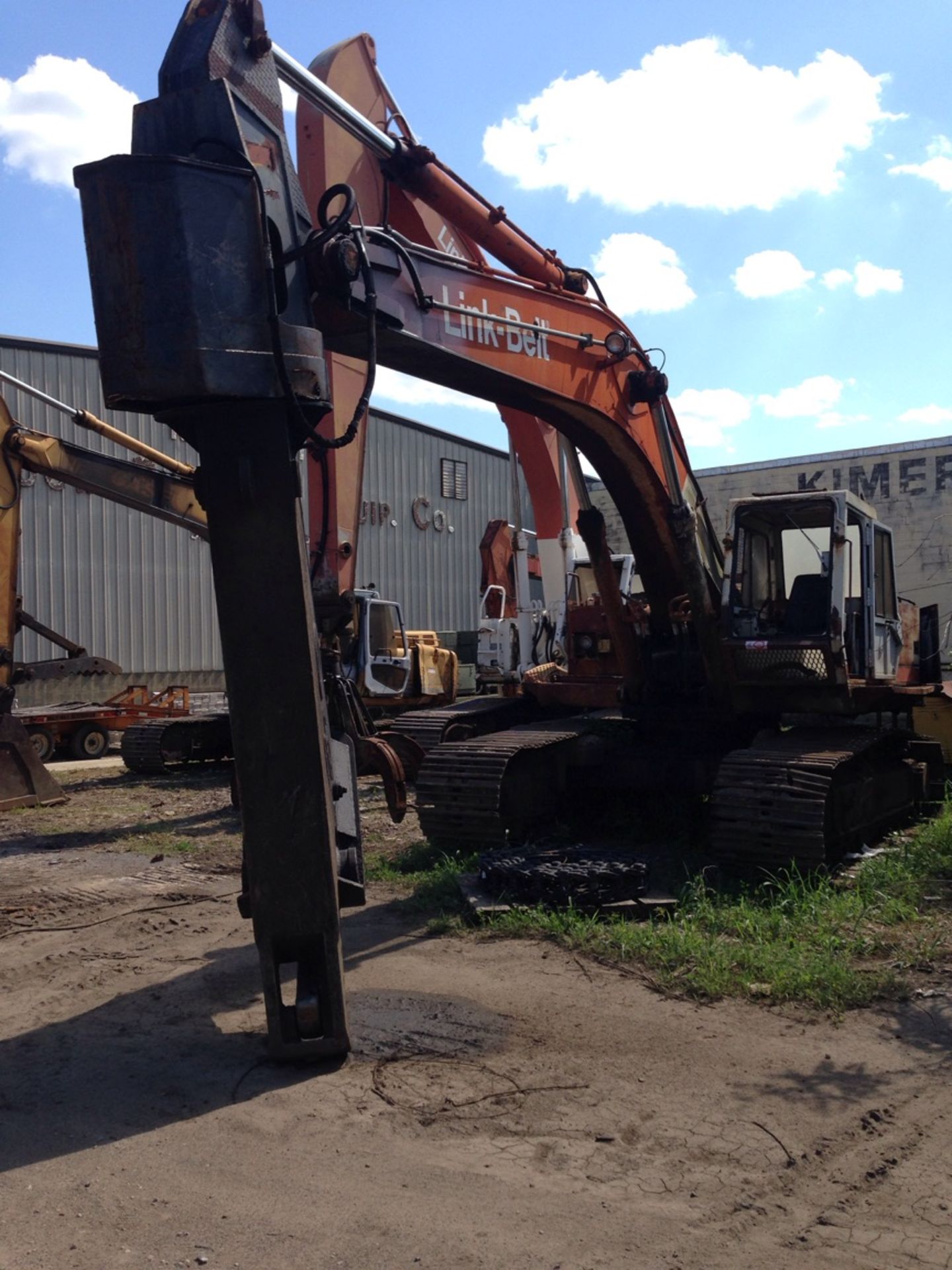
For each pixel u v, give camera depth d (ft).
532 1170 11.81
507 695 54.44
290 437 14.88
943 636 50.90
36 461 40.88
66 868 28.86
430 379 23.07
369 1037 15.76
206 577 86.43
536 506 40.55
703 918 20.95
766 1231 10.53
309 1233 10.62
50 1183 11.71
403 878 25.81
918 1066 14.47
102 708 62.39
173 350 13.62
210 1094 13.96
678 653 30.22
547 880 21.88
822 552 27.12
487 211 24.57
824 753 24.50
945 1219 10.71
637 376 26.58
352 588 30.14
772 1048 15.15
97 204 13.79
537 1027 16.05
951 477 93.56
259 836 14.73
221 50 15.56
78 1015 17.11
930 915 21.09
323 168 29.19
